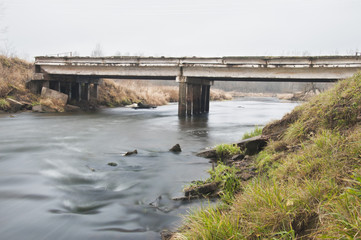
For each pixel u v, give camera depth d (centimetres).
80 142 1103
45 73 2273
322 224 307
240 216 370
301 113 823
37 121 1644
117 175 690
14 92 2127
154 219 466
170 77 2358
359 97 663
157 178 669
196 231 354
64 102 2283
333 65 1683
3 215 471
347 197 313
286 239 313
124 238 408
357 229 260
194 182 625
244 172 636
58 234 417
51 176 673
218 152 857
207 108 2566
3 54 2688
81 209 502
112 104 2919
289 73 1736
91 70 2191
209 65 1936
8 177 657
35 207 504
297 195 370
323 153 504
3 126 1438
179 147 955
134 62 2066
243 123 1780
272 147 742
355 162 428
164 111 2656
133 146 1048
